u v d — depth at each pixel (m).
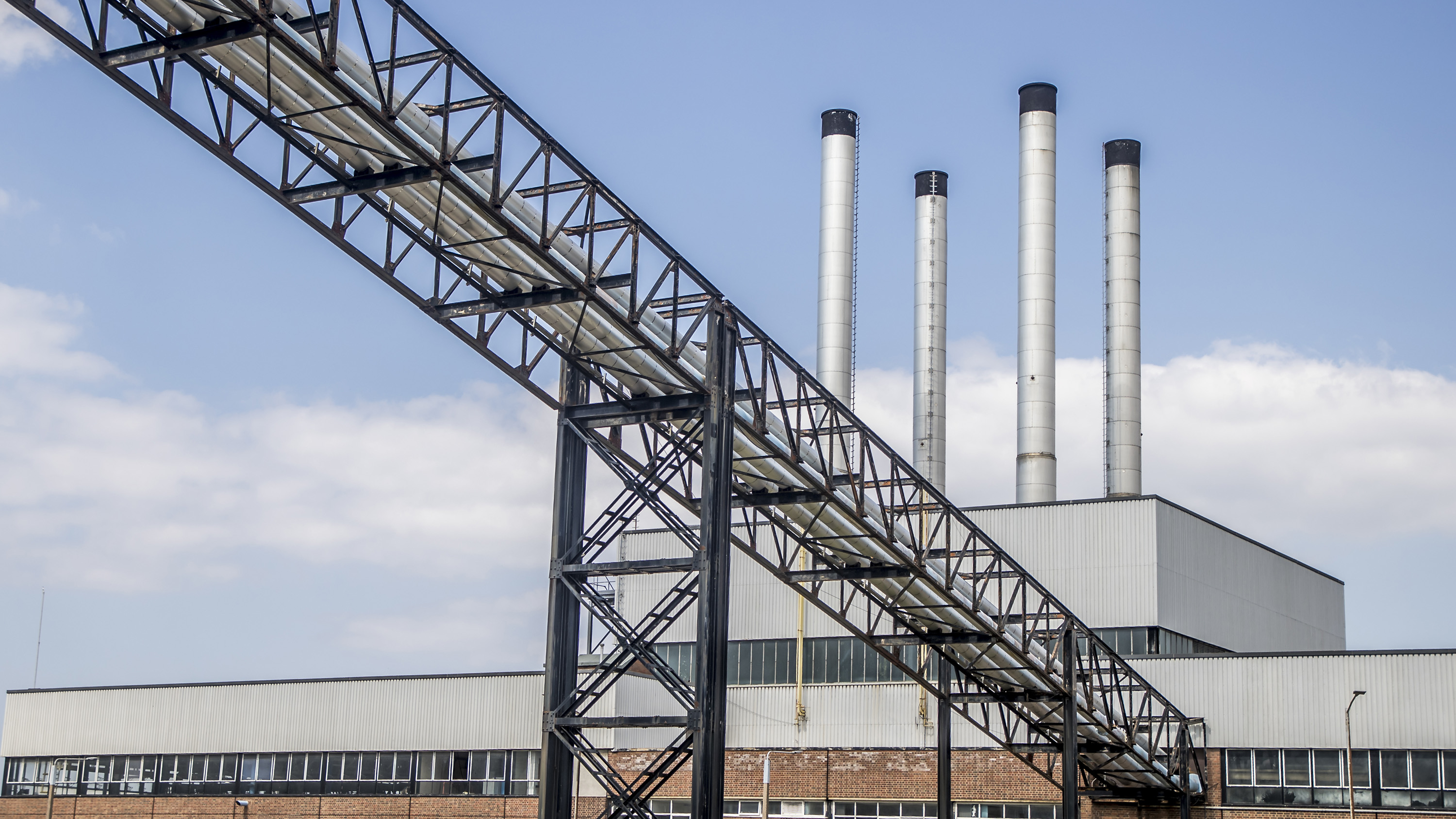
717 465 33.31
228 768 75.94
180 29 24.64
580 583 33.78
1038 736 59.66
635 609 71.38
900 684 63.75
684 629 70.44
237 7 23.34
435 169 26.92
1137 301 81.25
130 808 77.44
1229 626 68.00
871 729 63.91
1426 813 53.59
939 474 79.94
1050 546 65.50
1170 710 55.00
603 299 30.84
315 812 73.19
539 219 29.66
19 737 81.38
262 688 76.25
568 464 34.19
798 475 37.56
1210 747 57.56
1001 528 66.75
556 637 33.31
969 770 61.06
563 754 33.12
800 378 37.28
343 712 74.06
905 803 62.31
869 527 39.75
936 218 83.25
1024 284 79.38
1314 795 55.56
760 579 68.50
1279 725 56.69
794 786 64.81
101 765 78.88
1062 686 47.19
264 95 25.83
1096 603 63.94
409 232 29.30
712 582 32.59
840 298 82.12
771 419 37.00
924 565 41.72
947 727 48.16
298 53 24.33
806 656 66.44
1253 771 56.72
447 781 71.06
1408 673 55.06
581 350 33.09
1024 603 45.50
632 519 34.03
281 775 74.62
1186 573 65.12
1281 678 57.06
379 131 27.12
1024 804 59.53
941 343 81.88
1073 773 46.62
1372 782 54.78
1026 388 77.88
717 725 31.94
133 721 78.81
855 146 84.38
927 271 82.69
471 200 27.62
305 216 27.41
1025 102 81.75
